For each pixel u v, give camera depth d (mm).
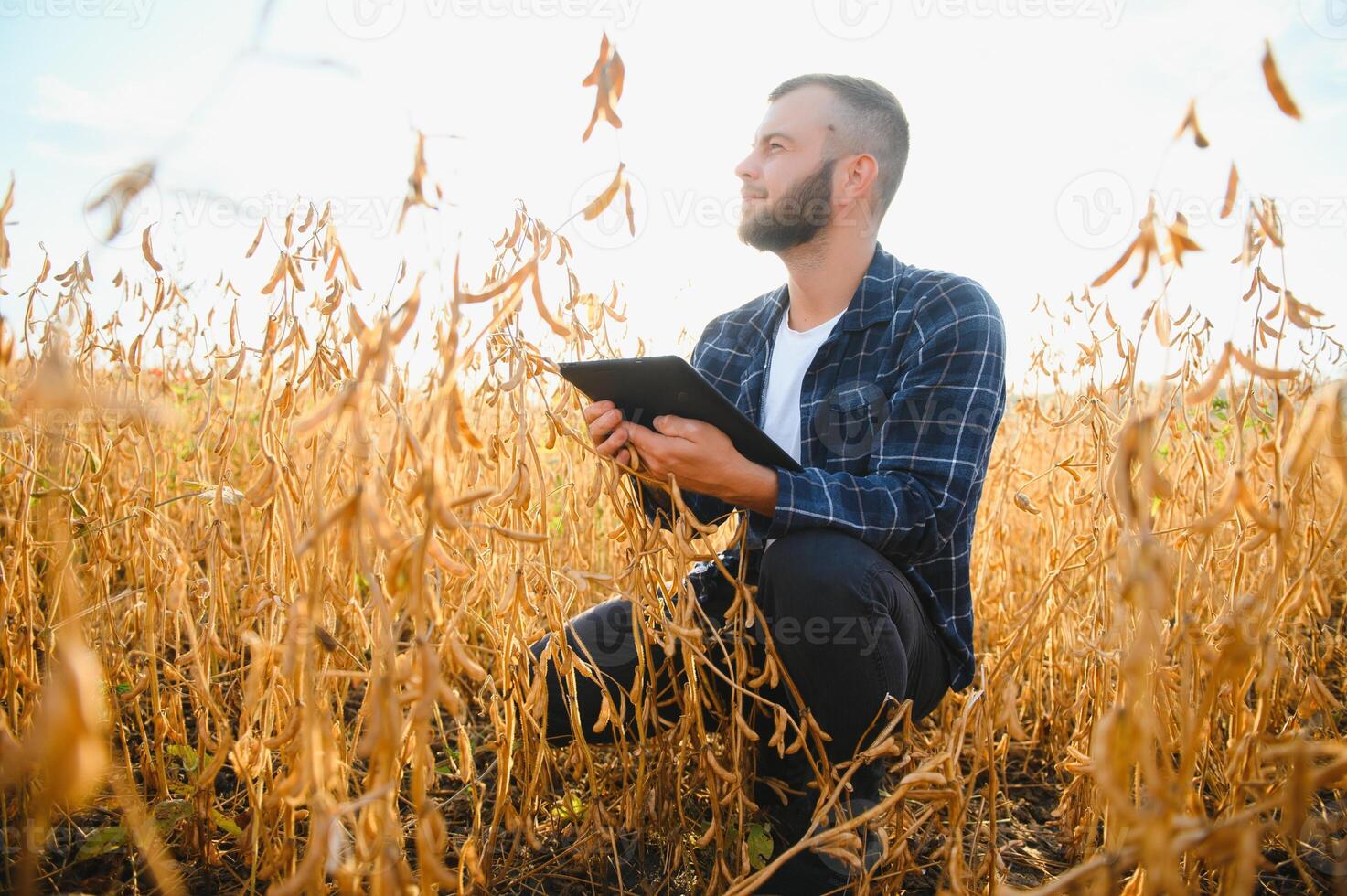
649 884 1549
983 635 2764
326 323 1333
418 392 1989
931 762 1193
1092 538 1547
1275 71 787
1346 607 2434
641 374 1396
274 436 1285
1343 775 830
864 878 1290
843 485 1524
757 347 2064
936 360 1678
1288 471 942
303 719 942
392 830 963
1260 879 1511
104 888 1355
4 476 1479
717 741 1827
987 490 2824
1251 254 943
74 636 937
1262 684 1028
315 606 965
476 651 2363
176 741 1536
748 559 1761
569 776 1875
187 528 2066
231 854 1509
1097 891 866
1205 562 1448
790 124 1824
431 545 952
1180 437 1877
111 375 2088
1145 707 1137
